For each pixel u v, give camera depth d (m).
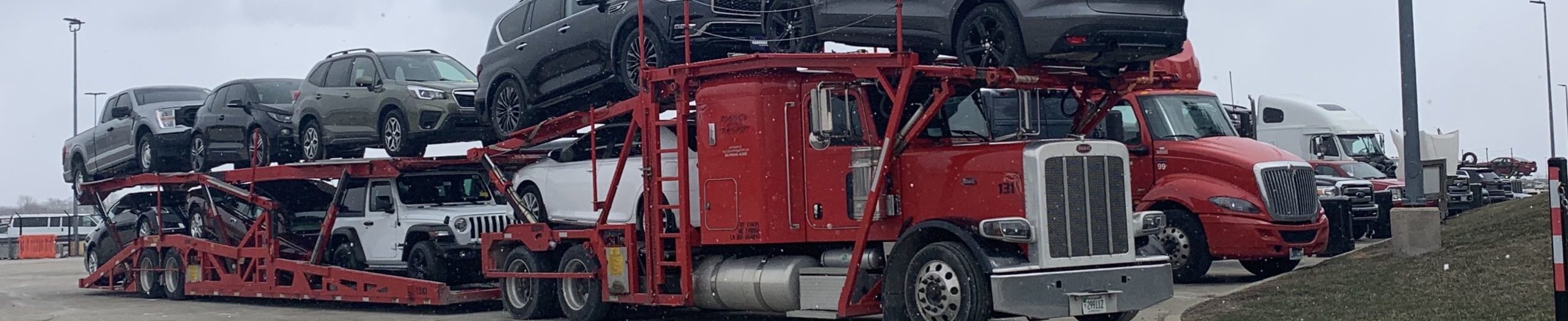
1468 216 18.23
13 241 43.22
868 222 10.27
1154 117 16.16
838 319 12.31
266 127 18.28
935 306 9.98
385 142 16.67
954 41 10.77
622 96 14.07
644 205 12.14
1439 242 14.05
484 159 14.65
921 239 10.41
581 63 14.13
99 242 21.67
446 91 16.28
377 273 16.36
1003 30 10.27
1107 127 11.59
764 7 12.63
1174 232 15.66
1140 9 10.05
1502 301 9.70
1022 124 10.80
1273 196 15.22
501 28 15.91
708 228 11.41
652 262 12.11
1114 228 10.21
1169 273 10.59
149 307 17.47
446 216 15.48
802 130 10.88
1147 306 10.34
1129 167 10.44
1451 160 19.23
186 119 20.33
